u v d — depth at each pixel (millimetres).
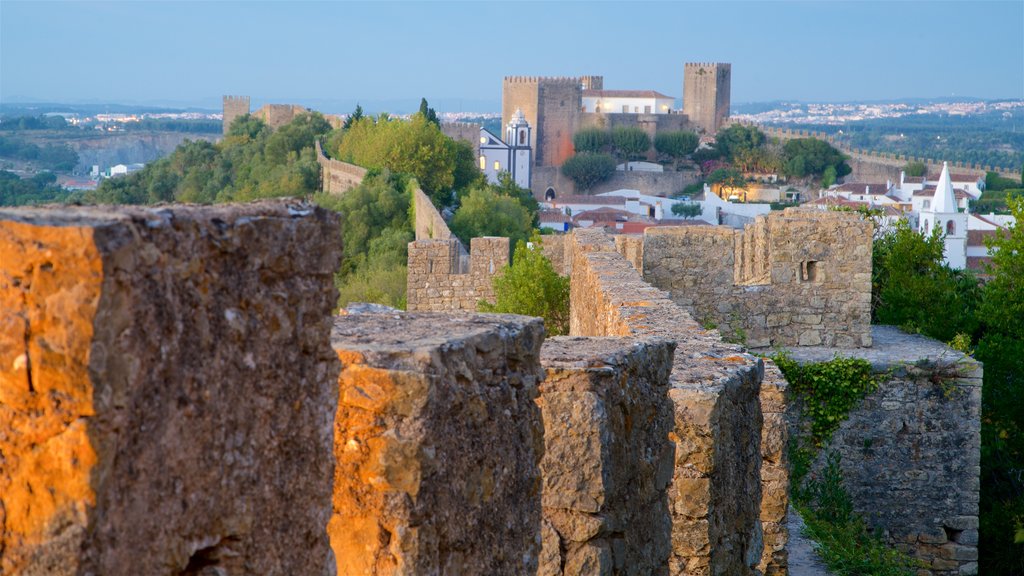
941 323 40812
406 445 7238
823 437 32500
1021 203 42188
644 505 12008
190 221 5320
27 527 4801
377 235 137250
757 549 16562
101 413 4781
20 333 4730
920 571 32406
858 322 35625
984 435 37875
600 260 31141
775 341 35875
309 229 6121
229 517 5555
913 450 32438
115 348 4836
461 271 65312
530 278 45312
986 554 35500
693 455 14086
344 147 199125
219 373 5473
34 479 4785
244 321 5641
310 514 6141
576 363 11000
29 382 4742
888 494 32438
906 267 41719
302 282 6105
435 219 111938
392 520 7238
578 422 10789
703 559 14023
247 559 5695
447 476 7586
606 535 10953
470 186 184875
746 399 15875
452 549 7656
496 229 144875
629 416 11656
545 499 10789
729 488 14875
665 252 36344
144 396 5000
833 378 32344
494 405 8219
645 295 23859
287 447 5965
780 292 35812
